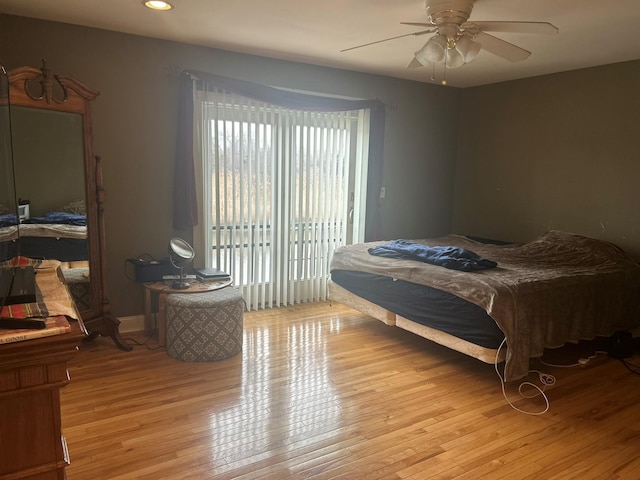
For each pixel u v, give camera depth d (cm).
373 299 368
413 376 307
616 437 240
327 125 456
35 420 121
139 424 239
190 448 220
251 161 415
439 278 313
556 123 456
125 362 315
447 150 550
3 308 136
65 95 298
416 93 512
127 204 364
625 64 402
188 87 368
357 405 266
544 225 475
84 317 320
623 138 407
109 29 339
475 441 233
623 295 346
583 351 359
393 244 401
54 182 302
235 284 423
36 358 117
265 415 252
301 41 358
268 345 354
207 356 318
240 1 275
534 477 206
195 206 382
